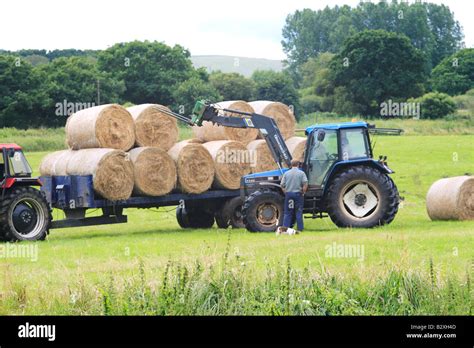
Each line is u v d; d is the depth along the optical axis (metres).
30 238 32.00
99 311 18.17
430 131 90.31
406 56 144.88
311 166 34.12
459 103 129.38
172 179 35.62
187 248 27.36
